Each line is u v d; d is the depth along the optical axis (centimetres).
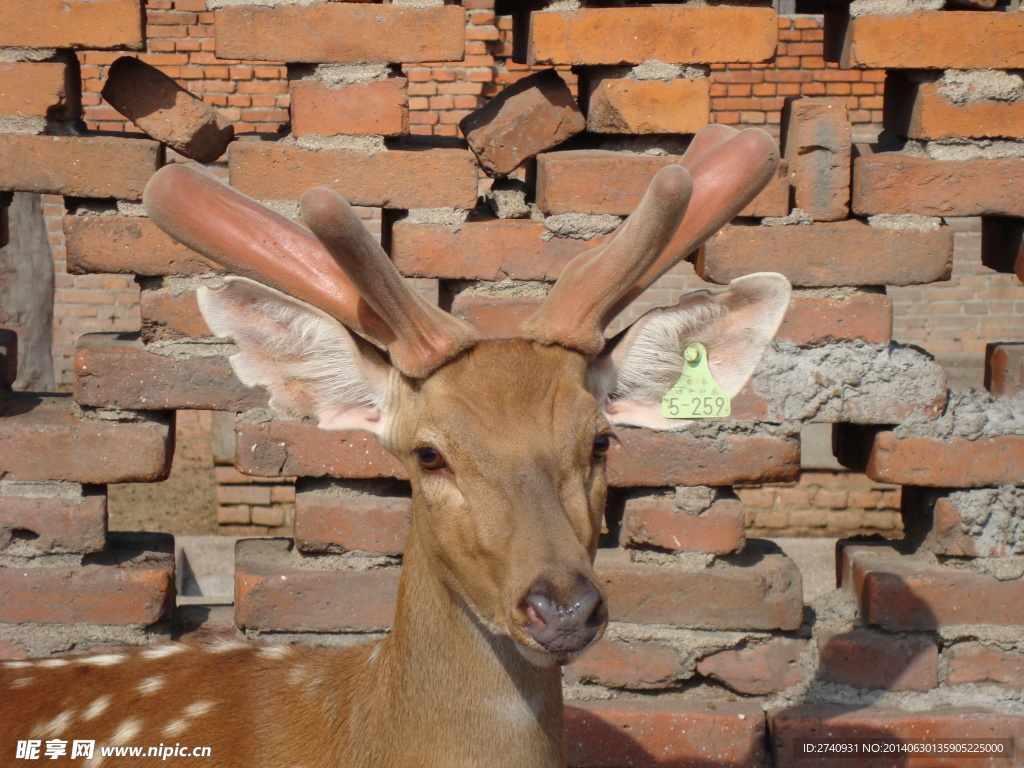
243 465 439
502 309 438
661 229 308
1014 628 449
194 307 431
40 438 431
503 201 443
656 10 427
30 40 416
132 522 1005
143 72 423
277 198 429
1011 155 438
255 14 416
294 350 327
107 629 441
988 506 446
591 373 337
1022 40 429
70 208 435
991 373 479
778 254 436
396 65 434
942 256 437
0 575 434
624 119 434
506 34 1282
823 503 1048
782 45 1328
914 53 429
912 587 447
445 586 317
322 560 448
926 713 448
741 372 335
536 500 288
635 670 452
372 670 347
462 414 300
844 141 435
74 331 1373
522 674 318
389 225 486
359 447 437
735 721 447
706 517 445
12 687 386
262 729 358
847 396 441
